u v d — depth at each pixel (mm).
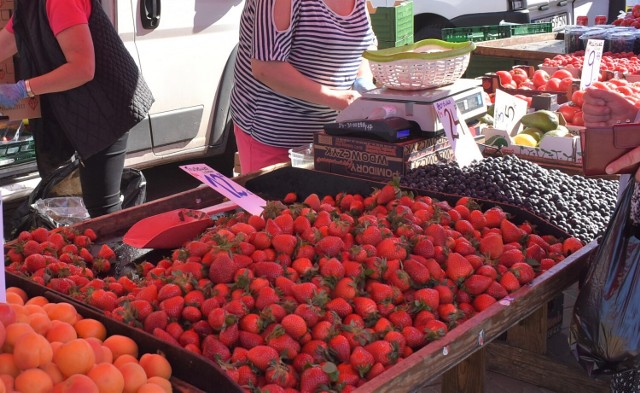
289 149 3527
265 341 1873
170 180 6391
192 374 1678
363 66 3895
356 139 3111
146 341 1752
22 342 1518
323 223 2404
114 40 3650
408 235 2332
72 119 3664
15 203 5051
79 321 1808
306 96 3264
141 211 2883
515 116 3979
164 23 5402
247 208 2744
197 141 5926
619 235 2242
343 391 1749
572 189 2971
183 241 2670
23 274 2242
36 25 3502
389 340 1892
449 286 2160
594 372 2387
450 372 2729
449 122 3098
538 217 2711
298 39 3273
